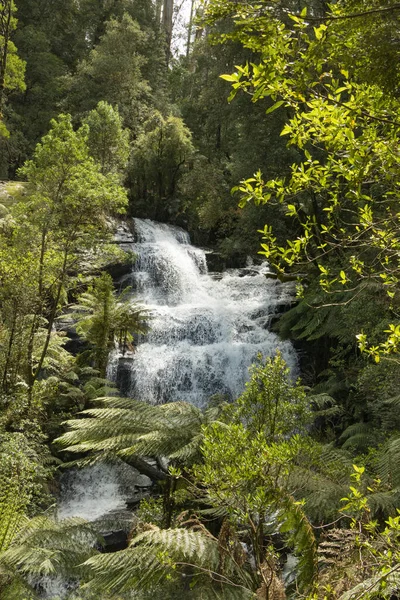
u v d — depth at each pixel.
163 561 4.03
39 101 31.38
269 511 4.16
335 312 14.39
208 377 16.70
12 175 30.41
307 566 3.90
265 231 3.05
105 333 13.84
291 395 5.43
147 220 25.09
